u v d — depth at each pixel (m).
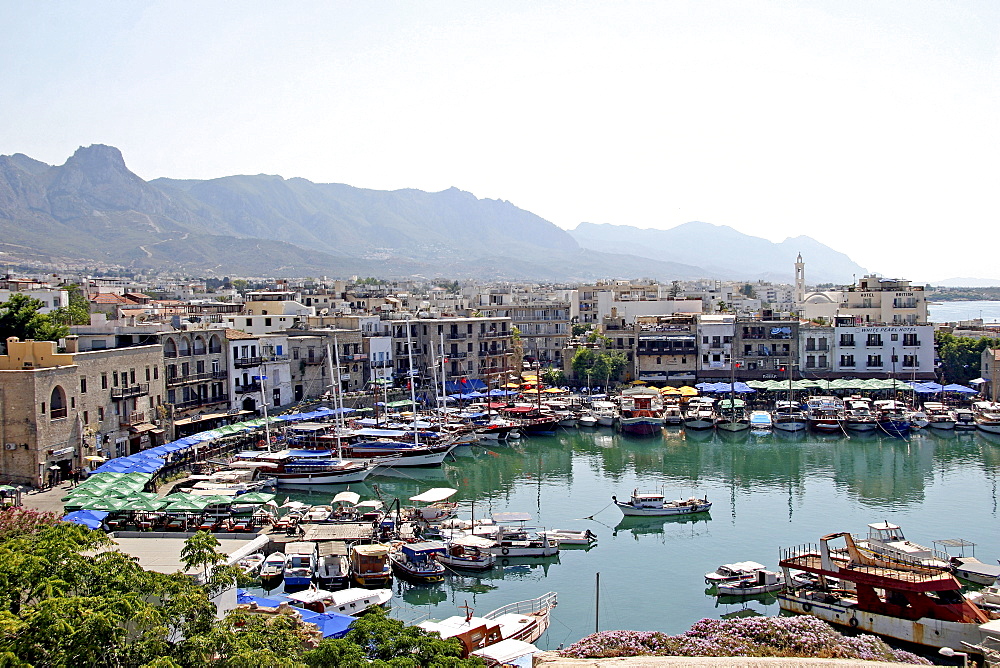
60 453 97.44
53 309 166.88
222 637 36.03
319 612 60.50
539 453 133.00
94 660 32.62
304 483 107.62
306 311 190.38
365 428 136.00
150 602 39.56
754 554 79.19
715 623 55.72
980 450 130.88
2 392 94.06
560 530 85.69
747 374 182.12
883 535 75.88
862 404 156.50
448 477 115.38
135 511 81.25
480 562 74.62
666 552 80.56
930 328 178.25
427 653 39.56
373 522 84.44
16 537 47.12
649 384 182.88
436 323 182.50
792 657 50.38
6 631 32.22
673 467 120.88
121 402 111.88
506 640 55.97
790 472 116.12
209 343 137.38
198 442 113.12
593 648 52.28
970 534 83.88
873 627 59.22
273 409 147.50
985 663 51.03
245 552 67.06
